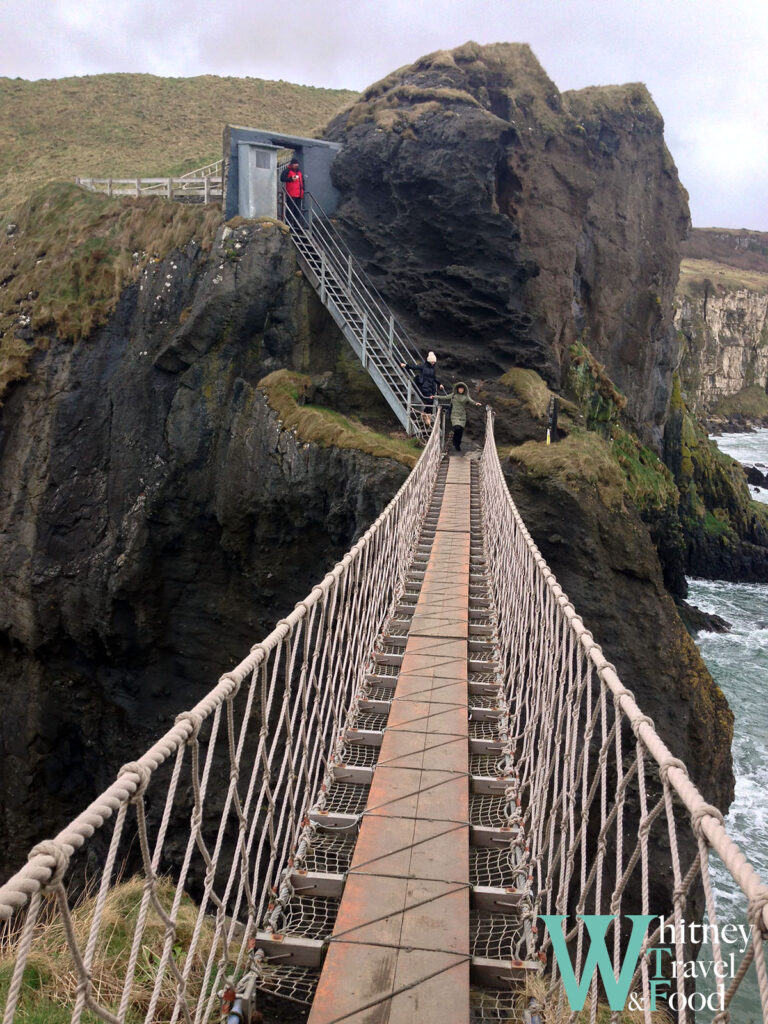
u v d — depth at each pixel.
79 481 16.45
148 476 15.90
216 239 16.38
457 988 2.71
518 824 4.01
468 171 18.67
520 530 6.50
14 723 16.41
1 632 16.61
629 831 10.39
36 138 37.69
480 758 4.86
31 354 17.19
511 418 17.03
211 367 15.90
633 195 24.95
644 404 26.02
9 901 1.61
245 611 15.40
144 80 43.50
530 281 20.73
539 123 21.55
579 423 17.95
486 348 18.59
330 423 14.30
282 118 41.50
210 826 13.27
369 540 6.11
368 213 19.53
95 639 16.02
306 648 4.14
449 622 6.70
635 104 24.98
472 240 18.88
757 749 17.84
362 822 3.69
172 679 15.91
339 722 4.86
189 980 3.79
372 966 2.80
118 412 16.50
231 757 3.08
